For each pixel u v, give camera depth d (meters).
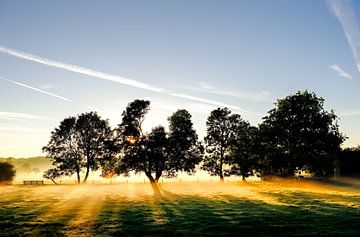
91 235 24.23
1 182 89.62
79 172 93.31
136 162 73.75
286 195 47.16
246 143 86.38
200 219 29.34
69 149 94.12
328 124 76.38
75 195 52.22
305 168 76.69
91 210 35.03
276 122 78.31
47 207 37.59
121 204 39.97
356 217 27.88
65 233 24.86
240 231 24.92
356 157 71.25
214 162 87.25
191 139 79.25
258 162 83.75
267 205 36.91
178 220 29.08
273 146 79.19
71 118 94.81
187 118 80.69
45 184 88.19
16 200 45.28
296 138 75.94
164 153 76.62
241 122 89.44
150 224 27.50
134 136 76.12
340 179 70.44
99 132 95.56
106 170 81.00
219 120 89.00
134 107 76.75
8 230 25.92
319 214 30.00
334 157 73.06
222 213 32.12
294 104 77.88
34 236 24.12
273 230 24.86
